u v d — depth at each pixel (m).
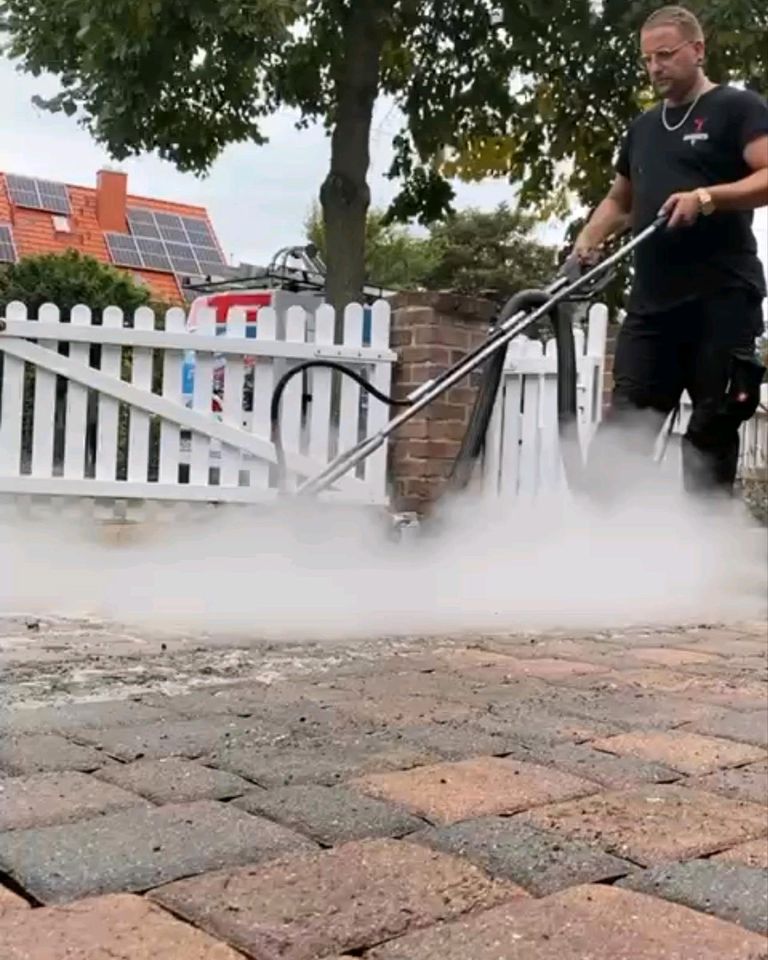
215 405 4.77
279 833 1.25
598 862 1.22
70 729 1.66
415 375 4.82
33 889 1.08
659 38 3.51
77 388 4.59
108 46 6.10
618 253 3.42
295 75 7.18
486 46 7.38
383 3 6.71
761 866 1.23
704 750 1.72
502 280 22.97
